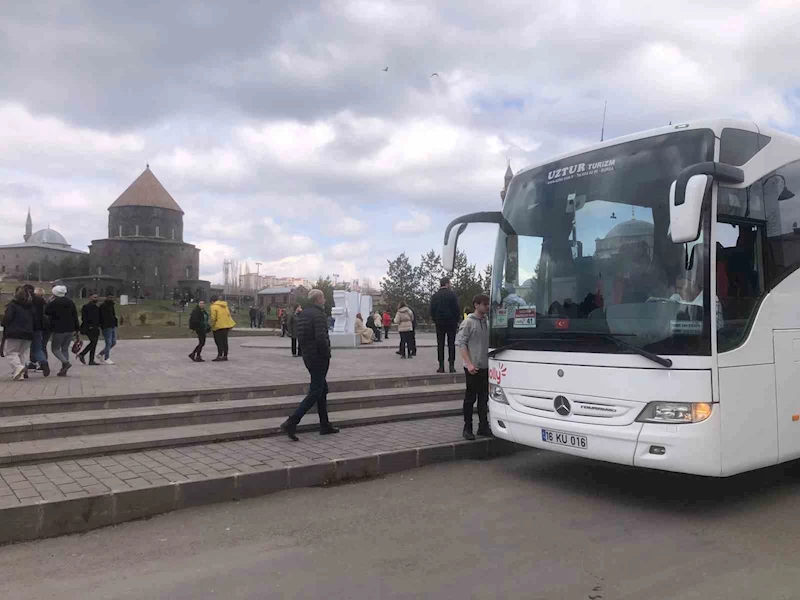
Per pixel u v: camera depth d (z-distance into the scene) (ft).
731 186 17.70
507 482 21.99
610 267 18.78
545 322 20.25
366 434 26.86
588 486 21.36
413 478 22.54
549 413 19.86
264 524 17.51
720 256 17.17
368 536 16.48
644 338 17.40
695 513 18.24
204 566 14.46
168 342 85.71
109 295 46.21
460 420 30.68
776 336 18.42
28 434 23.06
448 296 38.88
